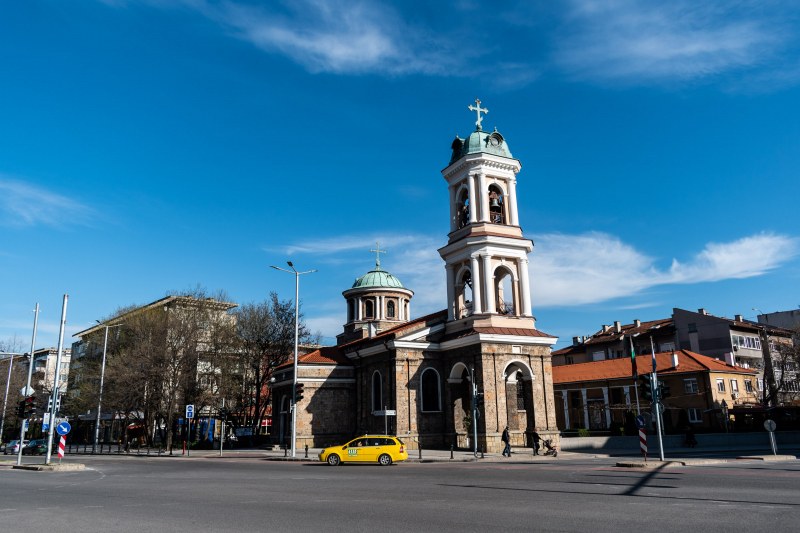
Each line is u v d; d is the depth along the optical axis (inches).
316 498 609.9
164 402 2026.3
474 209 1764.3
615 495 602.5
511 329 1676.9
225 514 502.0
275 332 2429.9
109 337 2454.5
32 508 554.9
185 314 2182.6
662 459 1080.2
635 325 3474.4
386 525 440.5
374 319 2404.0
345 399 1955.0
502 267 1801.2
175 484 786.8
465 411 1707.7
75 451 2171.5
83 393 2373.3
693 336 2918.3
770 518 451.2
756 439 1903.3
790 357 2721.5
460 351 1697.8
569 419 2778.1
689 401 2402.8
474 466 1111.0
